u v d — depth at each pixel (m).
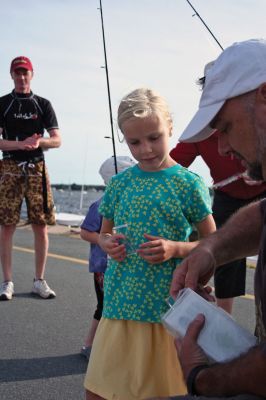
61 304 5.45
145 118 2.78
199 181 2.91
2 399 3.47
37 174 5.79
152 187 2.88
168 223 2.85
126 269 2.86
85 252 8.20
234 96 2.02
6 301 5.52
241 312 5.23
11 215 5.69
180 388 2.75
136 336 2.78
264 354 1.84
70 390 3.62
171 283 2.62
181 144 4.25
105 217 3.09
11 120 5.86
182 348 2.15
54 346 4.35
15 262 7.36
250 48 2.06
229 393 1.96
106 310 2.89
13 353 4.20
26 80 5.85
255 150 2.03
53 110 6.00
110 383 2.75
